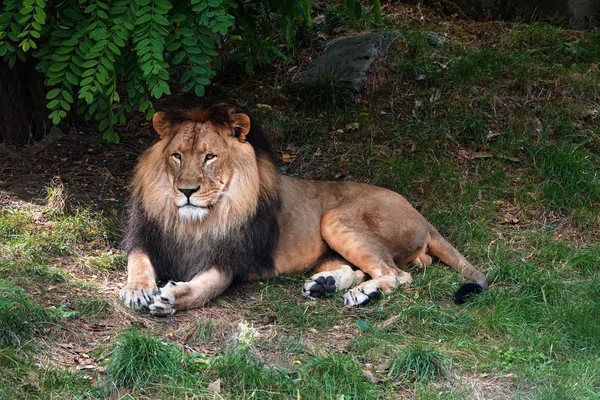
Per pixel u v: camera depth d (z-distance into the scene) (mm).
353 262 11352
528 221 13648
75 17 11445
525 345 9477
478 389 8492
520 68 17516
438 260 12172
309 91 16797
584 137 15883
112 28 11047
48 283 10164
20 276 10117
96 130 15242
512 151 15352
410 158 15188
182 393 7941
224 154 10227
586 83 17234
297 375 8562
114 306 9695
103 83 10984
